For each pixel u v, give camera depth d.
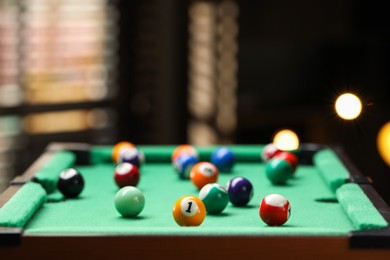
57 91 6.18
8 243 2.44
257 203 3.21
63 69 6.16
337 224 2.82
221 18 6.51
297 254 2.44
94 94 6.30
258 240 2.44
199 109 6.54
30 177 3.28
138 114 6.43
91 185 3.55
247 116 6.62
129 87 6.38
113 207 3.11
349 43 7.05
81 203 3.18
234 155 3.88
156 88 6.42
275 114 6.69
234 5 6.50
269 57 7.09
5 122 6.04
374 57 6.87
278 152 3.99
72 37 6.14
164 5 6.32
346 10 6.61
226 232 2.45
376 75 6.86
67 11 6.09
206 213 3.00
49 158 3.77
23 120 6.09
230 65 6.61
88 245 2.45
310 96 7.21
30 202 2.87
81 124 6.30
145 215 2.97
